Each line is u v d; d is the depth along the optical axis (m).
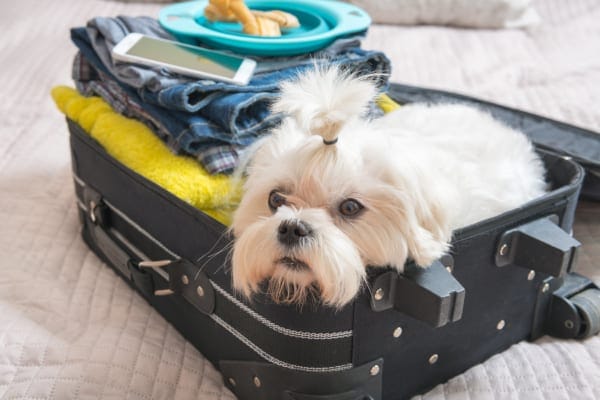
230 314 0.77
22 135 1.37
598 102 1.48
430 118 0.97
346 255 0.64
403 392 0.79
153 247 0.90
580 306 0.90
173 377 0.82
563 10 2.07
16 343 0.82
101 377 0.78
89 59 1.09
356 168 0.68
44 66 1.63
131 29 1.09
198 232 0.78
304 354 0.69
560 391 0.80
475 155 0.89
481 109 1.28
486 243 0.77
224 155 0.91
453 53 1.78
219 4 1.06
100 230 1.01
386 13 1.97
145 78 0.94
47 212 1.15
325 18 1.15
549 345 0.90
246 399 0.79
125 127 0.99
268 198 0.71
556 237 0.78
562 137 1.19
